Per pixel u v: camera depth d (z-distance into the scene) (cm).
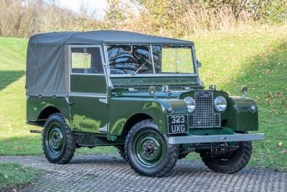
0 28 5397
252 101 1102
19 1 5459
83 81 1154
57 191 917
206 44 2555
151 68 1155
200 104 1056
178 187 953
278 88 2086
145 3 3012
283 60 2294
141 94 1077
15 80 2888
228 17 2778
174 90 1101
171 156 1008
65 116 1194
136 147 1051
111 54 1121
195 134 1047
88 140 1169
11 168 1029
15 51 4538
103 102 1109
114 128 1089
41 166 1155
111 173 1075
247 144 1091
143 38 1173
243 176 1073
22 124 2108
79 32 1205
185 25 2861
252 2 2833
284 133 1606
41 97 1254
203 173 1098
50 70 1233
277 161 1264
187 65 1204
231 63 2344
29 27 5416
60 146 1202
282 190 939
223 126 1093
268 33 2594
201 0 2858
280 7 2792
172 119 1002
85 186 955
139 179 1016
